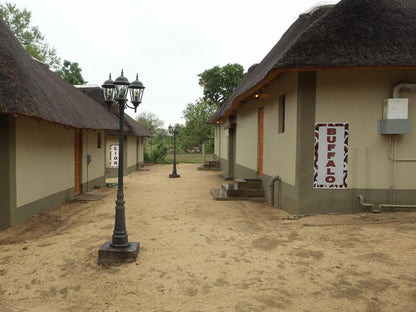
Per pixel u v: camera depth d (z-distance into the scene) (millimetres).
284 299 3646
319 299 3619
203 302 3605
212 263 4648
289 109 7660
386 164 7008
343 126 6961
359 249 4965
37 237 6266
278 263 4621
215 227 6555
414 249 4809
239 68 38188
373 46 6348
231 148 16438
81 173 11258
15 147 6867
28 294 3795
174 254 4988
